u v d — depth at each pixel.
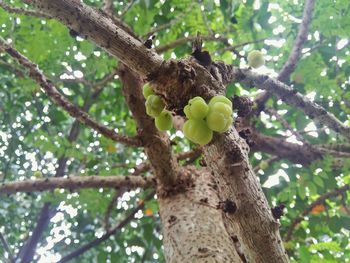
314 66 0.61
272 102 0.66
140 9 0.65
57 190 0.68
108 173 0.66
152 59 0.26
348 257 0.69
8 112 0.84
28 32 0.63
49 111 0.80
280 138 0.66
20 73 0.63
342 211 0.68
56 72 0.65
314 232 0.68
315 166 0.61
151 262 0.88
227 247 0.37
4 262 0.80
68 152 0.63
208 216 0.41
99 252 0.81
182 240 0.38
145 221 0.79
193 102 0.25
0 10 0.61
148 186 0.56
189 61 0.27
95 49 0.63
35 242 0.81
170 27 0.70
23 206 0.93
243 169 0.24
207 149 0.25
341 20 0.58
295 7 0.64
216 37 0.63
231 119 0.25
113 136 0.47
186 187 0.46
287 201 0.69
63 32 0.62
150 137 0.46
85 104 0.77
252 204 0.23
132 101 0.47
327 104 0.63
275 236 0.23
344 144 0.62
